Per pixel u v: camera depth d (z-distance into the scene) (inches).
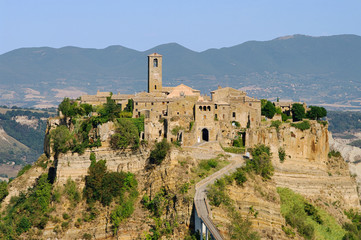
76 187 6879.9
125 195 6815.9
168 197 6427.2
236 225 5738.2
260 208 6363.2
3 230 6638.8
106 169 6993.1
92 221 6633.9
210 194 6023.6
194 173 6619.1
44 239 6555.1
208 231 5369.1
